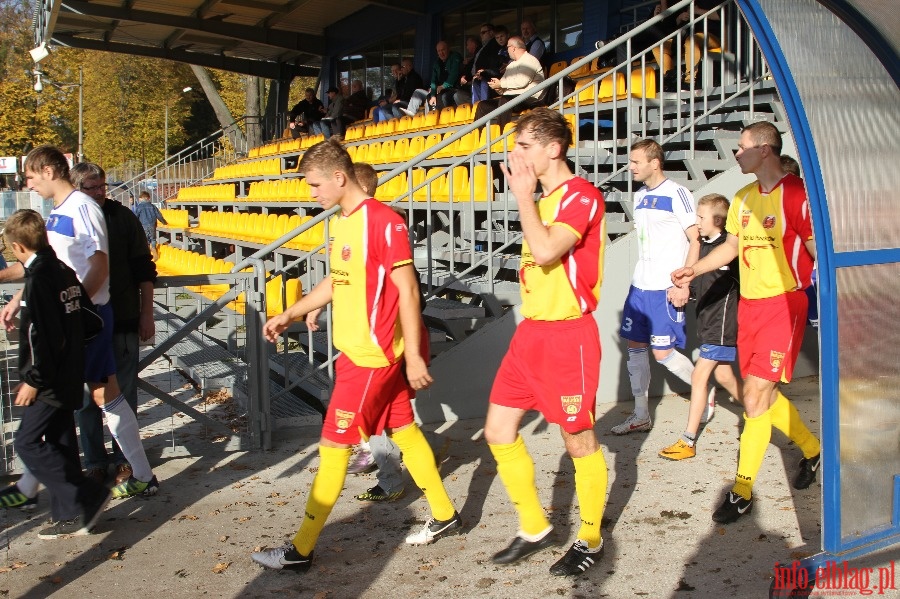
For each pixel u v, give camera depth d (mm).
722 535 4227
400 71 15289
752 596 3584
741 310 4520
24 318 4102
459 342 6859
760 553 4008
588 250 3684
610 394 6992
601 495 3861
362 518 4629
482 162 9328
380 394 3979
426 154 7129
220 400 7473
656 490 4895
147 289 5375
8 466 5461
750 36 7859
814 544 4082
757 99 8062
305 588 3820
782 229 4336
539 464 5395
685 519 4449
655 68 9648
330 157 3883
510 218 8312
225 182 21031
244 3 17312
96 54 40062
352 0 17312
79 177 5043
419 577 3893
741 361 4547
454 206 8516
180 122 44688
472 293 7477
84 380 4555
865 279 3500
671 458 5445
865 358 3500
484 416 6699
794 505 4594
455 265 8766
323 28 20266
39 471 4207
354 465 5367
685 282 4781
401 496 4902
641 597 3621
